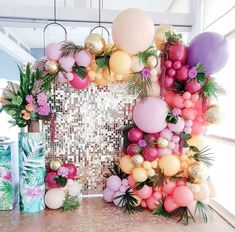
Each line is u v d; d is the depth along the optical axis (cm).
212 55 133
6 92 140
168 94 145
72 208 150
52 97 157
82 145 163
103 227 130
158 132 146
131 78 146
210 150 164
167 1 259
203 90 141
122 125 166
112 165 167
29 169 142
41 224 132
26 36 438
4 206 147
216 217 146
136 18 130
